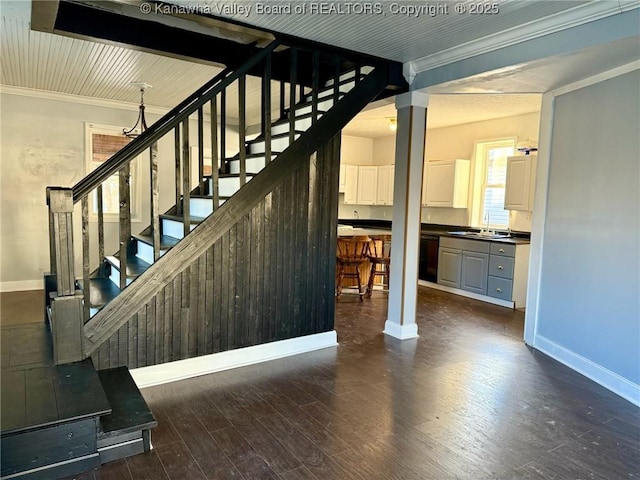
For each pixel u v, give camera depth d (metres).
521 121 5.95
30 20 2.96
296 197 3.59
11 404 2.13
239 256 3.35
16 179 5.54
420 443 2.38
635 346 2.90
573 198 3.53
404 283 4.16
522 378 3.29
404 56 3.73
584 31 2.68
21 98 5.46
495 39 3.17
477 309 5.33
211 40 3.58
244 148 3.31
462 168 6.66
